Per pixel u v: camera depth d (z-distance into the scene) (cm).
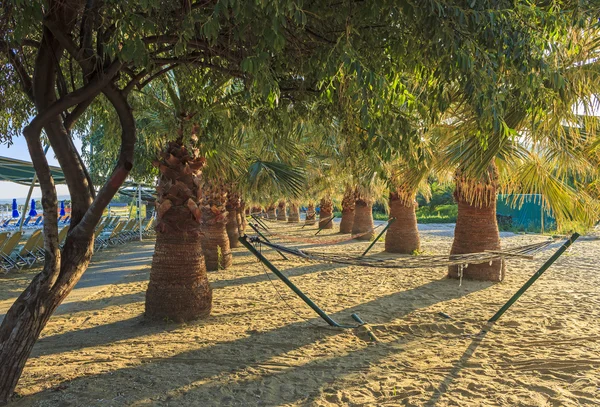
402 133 347
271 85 294
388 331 530
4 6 301
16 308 346
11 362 340
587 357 428
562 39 371
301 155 1015
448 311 619
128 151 368
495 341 487
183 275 573
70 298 738
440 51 303
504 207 2506
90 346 481
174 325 557
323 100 436
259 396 354
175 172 561
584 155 598
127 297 740
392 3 290
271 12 257
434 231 2262
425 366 418
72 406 333
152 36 344
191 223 572
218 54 379
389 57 382
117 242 1672
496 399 346
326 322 564
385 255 1238
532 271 950
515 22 299
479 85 293
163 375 395
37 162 336
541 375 391
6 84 461
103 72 333
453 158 596
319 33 361
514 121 505
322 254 496
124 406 335
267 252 1355
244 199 1441
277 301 689
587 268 986
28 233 1318
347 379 389
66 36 333
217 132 527
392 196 1270
